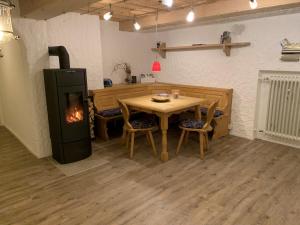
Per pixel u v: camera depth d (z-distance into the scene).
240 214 2.14
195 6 3.77
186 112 4.90
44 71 3.11
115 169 3.06
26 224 2.04
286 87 3.55
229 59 4.21
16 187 2.65
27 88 3.30
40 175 2.92
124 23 4.95
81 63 4.16
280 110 3.68
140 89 4.95
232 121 4.37
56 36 3.76
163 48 5.16
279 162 3.19
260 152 3.54
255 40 3.83
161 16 4.30
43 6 2.43
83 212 2.20
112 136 4.38
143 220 2.07
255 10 3.29
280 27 3.52
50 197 2.45
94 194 2.49
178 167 3.09
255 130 4.15
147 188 2.59
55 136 3.20
